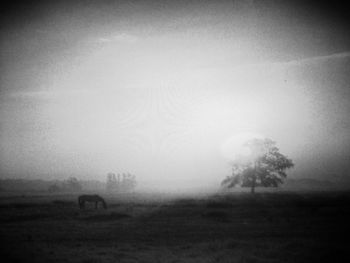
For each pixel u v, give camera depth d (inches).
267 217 1208.2
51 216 1337.4
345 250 688.4
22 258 650.2
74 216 1330.0
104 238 858.8
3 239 848.9
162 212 1425.9
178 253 685.3
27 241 822.5
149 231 955.3
